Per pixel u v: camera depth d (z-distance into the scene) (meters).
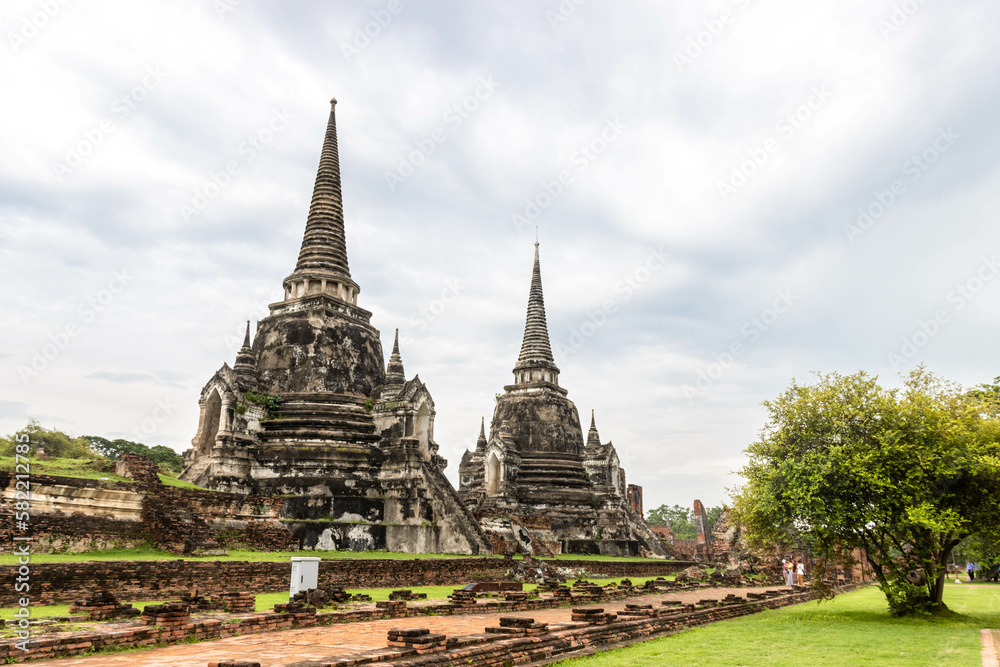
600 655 15.43
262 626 16.67
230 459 40.25
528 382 67.12
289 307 48.25
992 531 22.59
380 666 11.95
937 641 17.62
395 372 46.78
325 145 53.25
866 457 22.17
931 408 22.72
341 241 51.09
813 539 24.52
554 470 62.47
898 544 24.38
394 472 42.22
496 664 13.73
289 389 44.62
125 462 28.94
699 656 15.16
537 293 71.06
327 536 37.94
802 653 15.59
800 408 24.70
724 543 65.44
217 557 28.48
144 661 12.39
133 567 21.11
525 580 35.97
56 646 12.77
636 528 66.56
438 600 23.89
